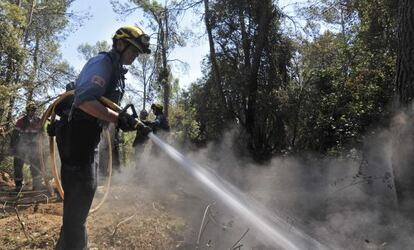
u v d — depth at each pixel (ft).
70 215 9.99
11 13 40.93
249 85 65.05
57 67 51.47
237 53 68.39
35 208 17.37
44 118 11.28
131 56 10.22
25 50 41.65
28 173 31.99
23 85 40.27
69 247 10.01
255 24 66.74
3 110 37.14
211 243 13.58
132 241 13.39
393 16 30.50
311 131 41.01
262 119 64.85
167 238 13.71
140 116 29.19
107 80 9.62
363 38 34.35
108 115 9.50
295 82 62.75
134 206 17.21
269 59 67.51
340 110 35.88
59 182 11.55
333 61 54.70
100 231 13.83
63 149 9.98
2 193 23.24
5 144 37.91
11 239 13.33
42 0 67.00
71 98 10.41
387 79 31.19
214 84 68.08
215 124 66.74
